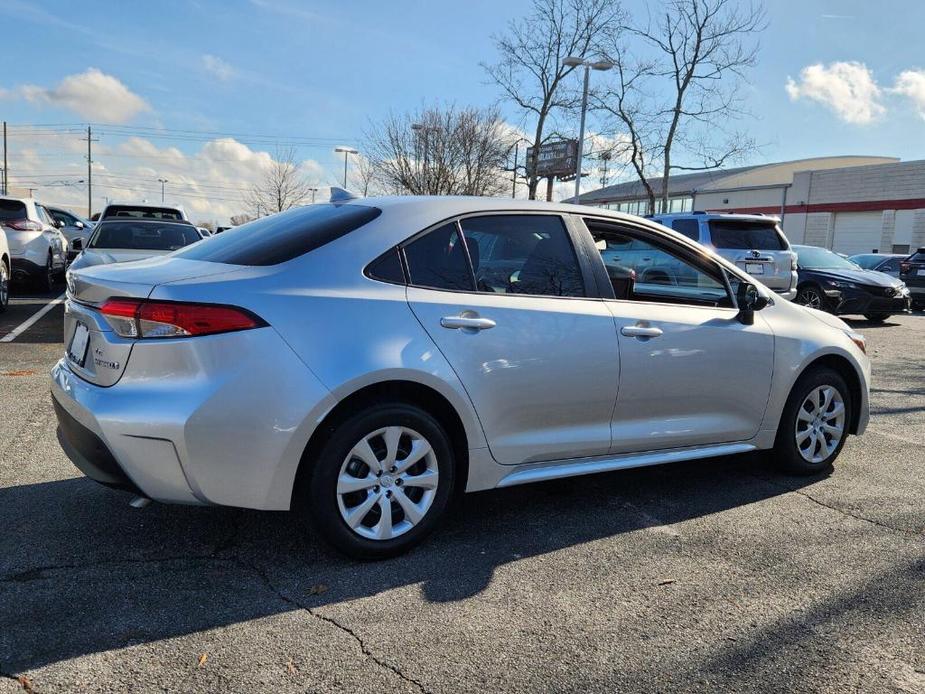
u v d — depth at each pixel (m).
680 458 4.02
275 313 2.91
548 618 2.77
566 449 3.61
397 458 3.20
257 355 2.84
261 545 3.31
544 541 3.49
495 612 2.80
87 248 9.08
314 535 3.42
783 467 4.54
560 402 3.54
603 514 3.86
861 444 5.36
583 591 2.99
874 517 3.89
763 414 4.30
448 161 32.19
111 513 3.59
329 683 2.33
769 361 4.25
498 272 3.49
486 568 3.18
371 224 3.30
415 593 2.93
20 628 2.56
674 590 3.02
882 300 13.66
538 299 3.54
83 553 3.16
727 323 4.12
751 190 42.69
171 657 2.43
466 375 3.26
